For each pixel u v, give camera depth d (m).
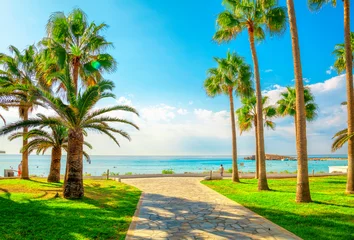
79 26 15.34
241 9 16.86
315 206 10.38
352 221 8.07
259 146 16.20
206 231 7.16
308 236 6.61
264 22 16.72
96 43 15.61
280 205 10.74
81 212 9.38
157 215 9.15
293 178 25.22
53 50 14.23
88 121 13.21
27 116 21.44
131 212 9.60
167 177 26.23
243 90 22.06
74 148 12.91
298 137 11.79
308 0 15.41
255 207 10.46
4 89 11.89
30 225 7.58
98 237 6.65
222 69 21.28
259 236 6.68
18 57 20.33
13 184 17.88
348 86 14.41
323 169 58.59
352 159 13.87
